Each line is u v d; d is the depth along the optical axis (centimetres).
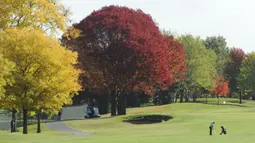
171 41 8012
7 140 2939
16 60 3294
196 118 5600
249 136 2838
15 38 3259
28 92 3397
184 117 5728
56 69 3447
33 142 2806
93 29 6456
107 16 6550
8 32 3300
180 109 8438
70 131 4728
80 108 7894
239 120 5050
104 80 6719
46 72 3428
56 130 4928
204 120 5284
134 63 6244
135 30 6412
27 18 3641
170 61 7819
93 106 8450
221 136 2912
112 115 6912
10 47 3284
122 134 3956
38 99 3481
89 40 6488
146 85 6762
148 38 6444
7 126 5862
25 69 3375
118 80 6588
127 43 6194
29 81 3306
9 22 3591
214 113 6519
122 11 6788
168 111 8131
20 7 3581
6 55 3250
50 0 3978
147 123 5725
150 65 6284
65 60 3534
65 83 3544
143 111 8212
